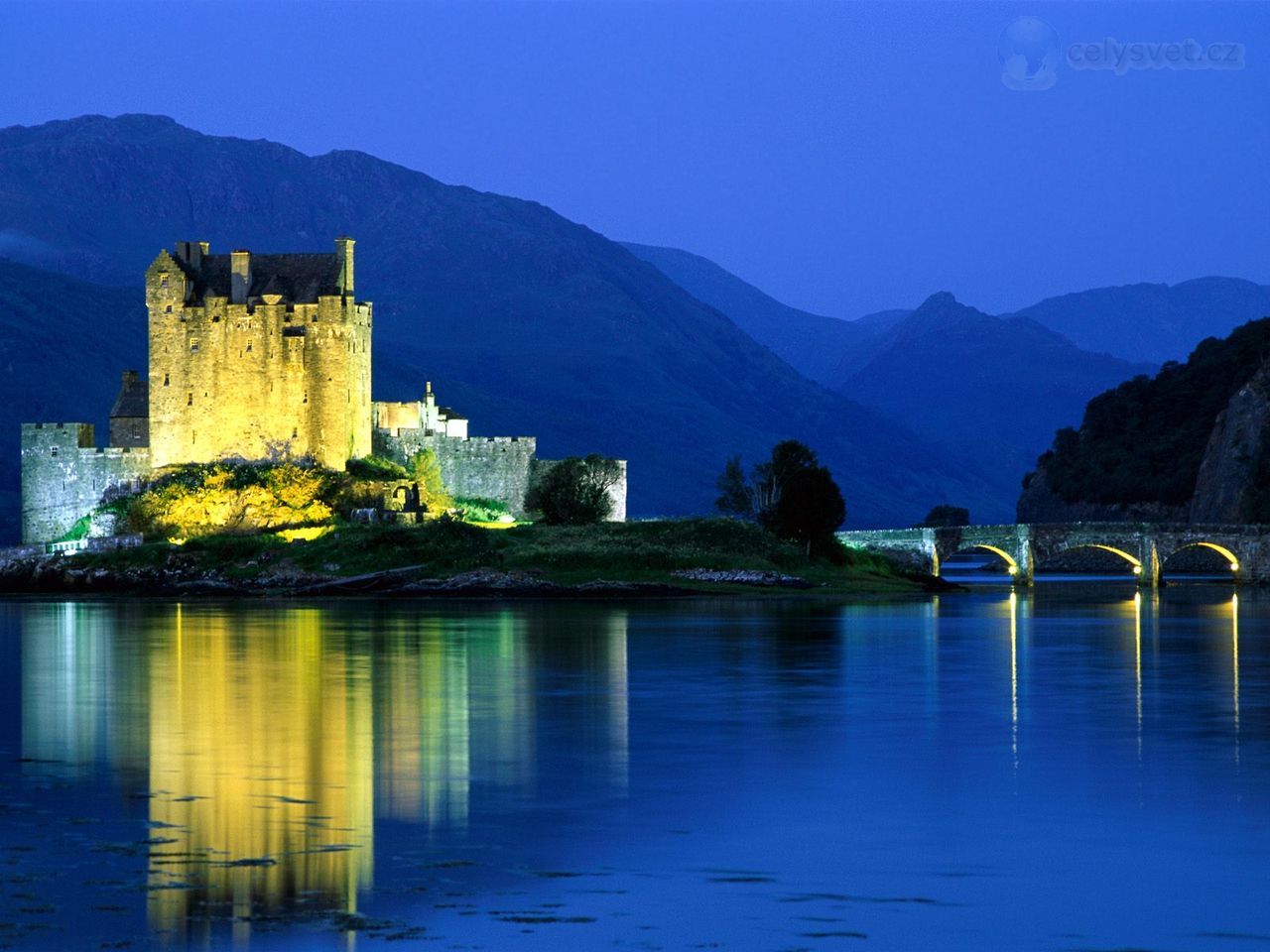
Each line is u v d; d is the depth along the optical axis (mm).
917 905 47438
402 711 86312
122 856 52219
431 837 55031
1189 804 60781
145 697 92375
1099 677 107000
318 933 44531
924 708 89312
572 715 85125
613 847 53719
